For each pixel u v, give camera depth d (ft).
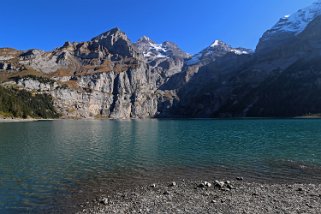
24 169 130.72
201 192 95.86
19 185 104.42
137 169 133.18
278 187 100.99
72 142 237.86
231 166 138.82
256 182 110.22
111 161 152.35
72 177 117.50
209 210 77.36
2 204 84.79
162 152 182.70
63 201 87.76
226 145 215.72
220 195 91.97
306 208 77.56
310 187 100.58
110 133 344.49
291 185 103.55
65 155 170.19
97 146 212.43
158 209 78.84
